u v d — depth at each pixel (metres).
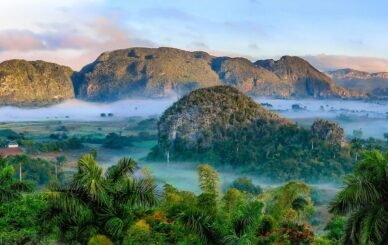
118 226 16.31
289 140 144.25
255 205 17.08
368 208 14.91
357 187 14.64
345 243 15.48
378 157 15.39
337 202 15.46
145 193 17.47
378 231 14.31
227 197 21.75
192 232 16.14
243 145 145.25
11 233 17.98
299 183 24.06
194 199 19.27
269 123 156.12
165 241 16.78
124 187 17.47
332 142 138.25
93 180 16.34
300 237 19.38
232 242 15.24
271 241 18.30
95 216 16.69
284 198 23.22
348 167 123.44
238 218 16.47
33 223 18.62
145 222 17.44
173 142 155.62
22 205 20.53
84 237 16.31
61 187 16.98
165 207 19.58
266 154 136.62
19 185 24.19
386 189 14.92
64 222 16.70
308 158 129.38
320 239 20.97
